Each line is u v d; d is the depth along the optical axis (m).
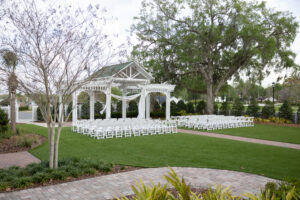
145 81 20.67
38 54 6.70
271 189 4.09
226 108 31.02
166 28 28.22
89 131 15.11
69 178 6.59
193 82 30.44
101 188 5.90
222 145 12.28
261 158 9.50
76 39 6.79
